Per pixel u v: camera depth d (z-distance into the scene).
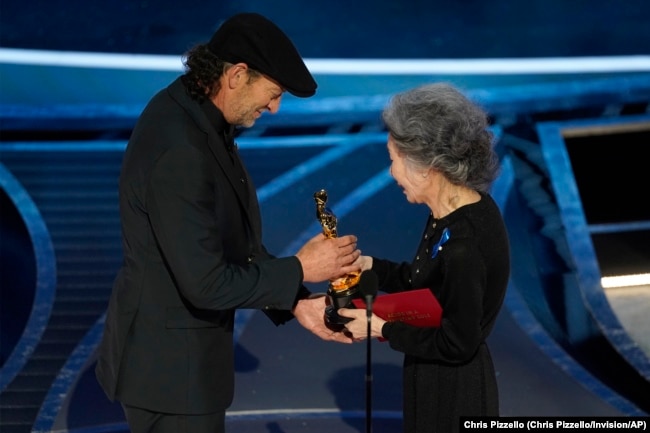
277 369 19.89
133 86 33.19
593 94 32.09
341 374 19.67
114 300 12.24
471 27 36.34
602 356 19.95
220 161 11.73
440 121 11.06
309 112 32.34
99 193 27.64
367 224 25.86
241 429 17.58
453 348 11.02
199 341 11.88
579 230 25.03
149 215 11.38
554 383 19.03
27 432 17.62
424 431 11.87
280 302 11.76
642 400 18.30
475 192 11.52
